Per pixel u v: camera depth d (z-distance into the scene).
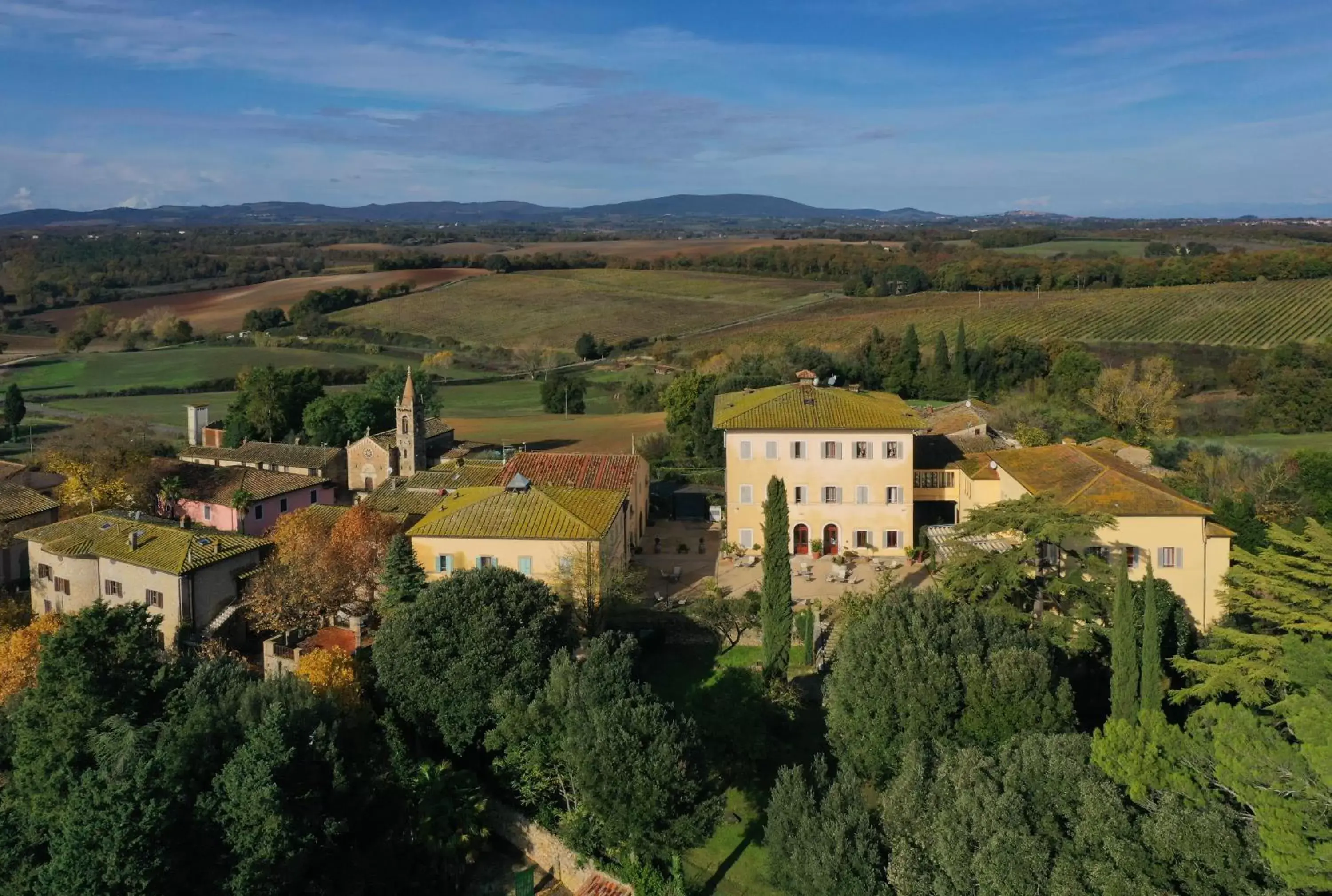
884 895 33.66
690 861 42.84
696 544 82.56
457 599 49.06
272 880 34.78
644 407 149.25
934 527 75.31
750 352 153.62
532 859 43.94
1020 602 52.41
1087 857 30.14
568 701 43.38
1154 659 40.44
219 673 43.69
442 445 109.12
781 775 38.62
